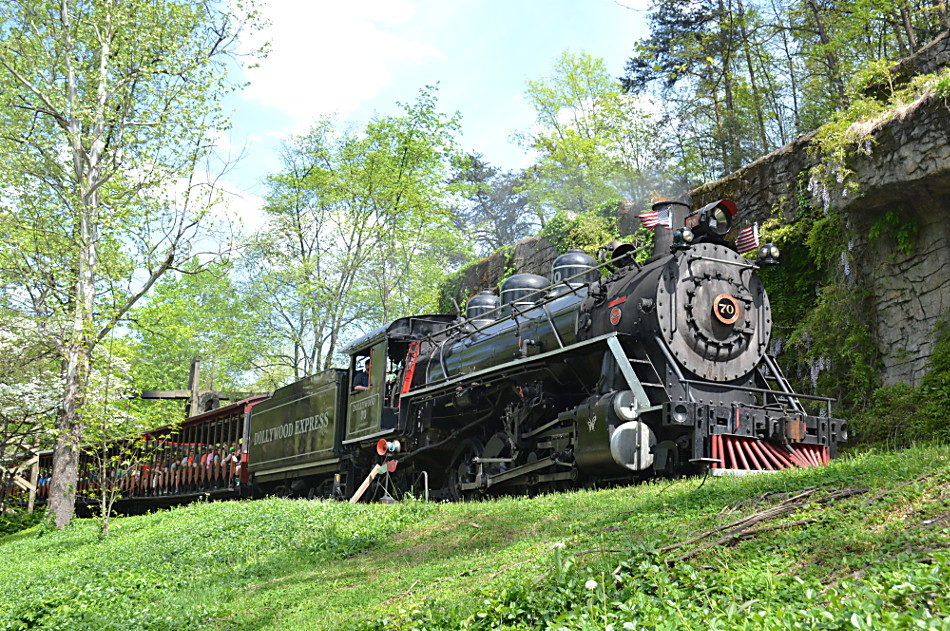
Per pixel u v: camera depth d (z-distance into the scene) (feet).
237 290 103.14
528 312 45.62
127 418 64.39
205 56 63.67
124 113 63.16
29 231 61.16
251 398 74.84
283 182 96.63
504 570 21.65
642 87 101.50
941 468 20.80
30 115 63.21
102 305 63.52
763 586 15.31
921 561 14.96
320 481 63.21
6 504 83.76
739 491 24.54
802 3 86.69
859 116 46.24
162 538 42.98
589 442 34.17
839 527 18.24
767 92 100.37
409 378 51.08
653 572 16.72
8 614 31.37
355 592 24.82
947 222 41.98
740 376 36.29
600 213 71.41
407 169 93.86
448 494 48.57
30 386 65.92
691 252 36.14
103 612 30.01
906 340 43.37
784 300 50.55
